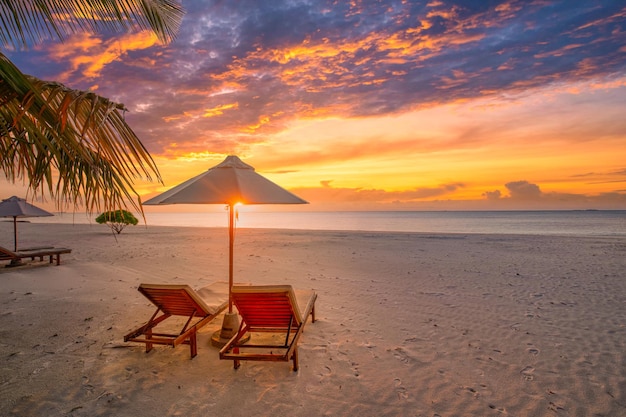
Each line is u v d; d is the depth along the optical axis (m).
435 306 6.04
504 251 13.44
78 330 4.78
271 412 2.95
